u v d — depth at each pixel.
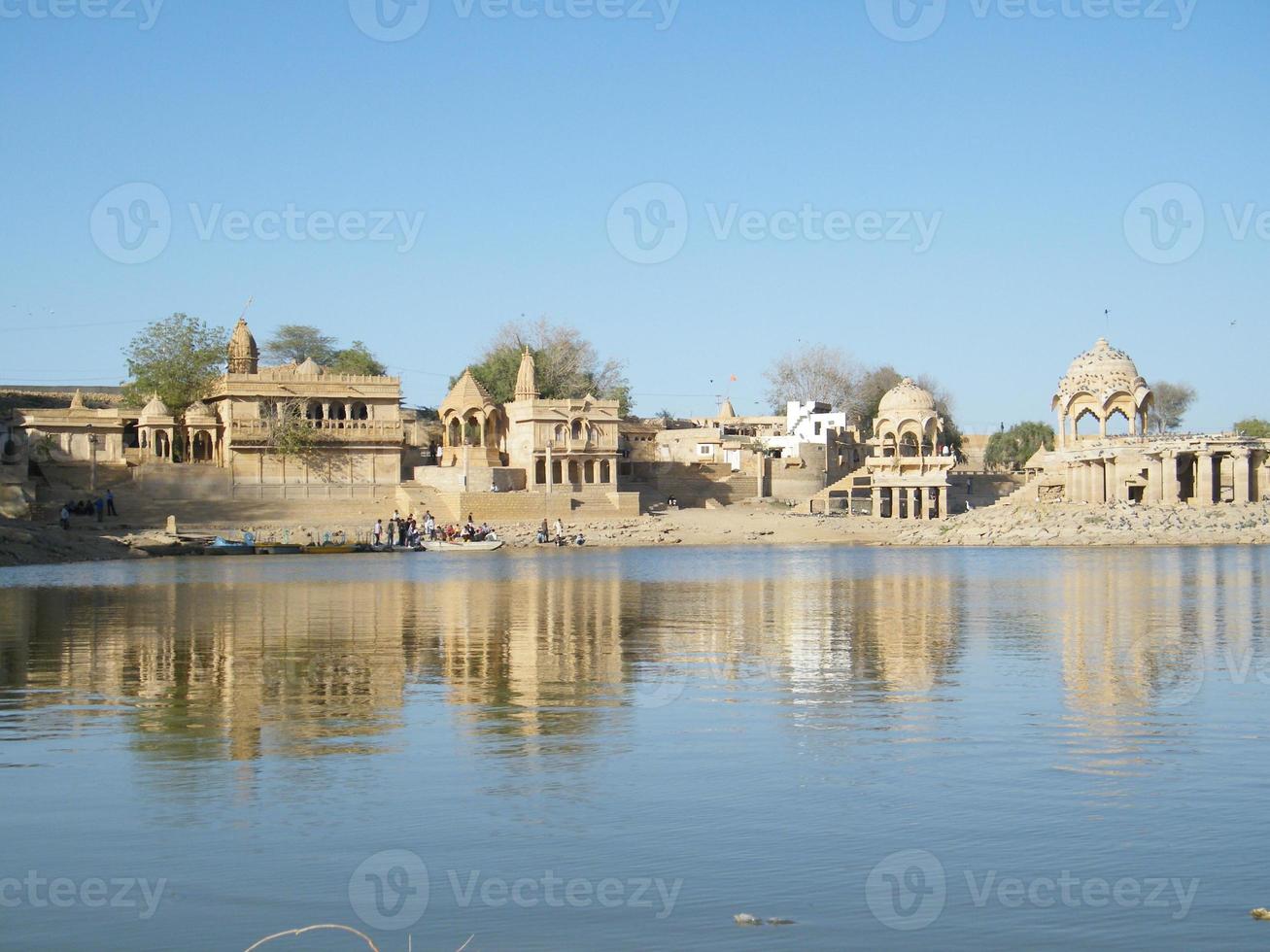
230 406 104.62
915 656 29.48
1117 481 112.75
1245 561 73.56
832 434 142.88
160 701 23.00
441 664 27.98
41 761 18.22
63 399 141.62
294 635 33.94
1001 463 170.25
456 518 107.12
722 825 15.14
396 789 16.67
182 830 14.91
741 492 133.38
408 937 11.87
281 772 17.53
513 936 11.91
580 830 14.95
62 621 38.00
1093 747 19.09
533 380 121.56
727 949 11.60
